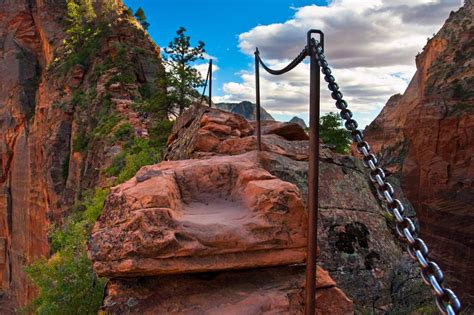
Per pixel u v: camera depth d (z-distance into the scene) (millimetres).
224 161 5785
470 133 57281
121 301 4242
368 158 2494
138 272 4191
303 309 4273
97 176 36625
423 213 61500
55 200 51094
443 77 68000
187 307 4180
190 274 4492
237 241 4320
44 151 54812
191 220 4484
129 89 49125
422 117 65000
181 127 12492
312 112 3523
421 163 63781
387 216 7629
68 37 68562
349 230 6883
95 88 50562
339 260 6492
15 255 68312
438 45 78625
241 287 4398
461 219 54812
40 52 74812
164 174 5246
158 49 60438
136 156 22938
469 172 56344
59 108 53969
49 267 13781
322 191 7387
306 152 8211
